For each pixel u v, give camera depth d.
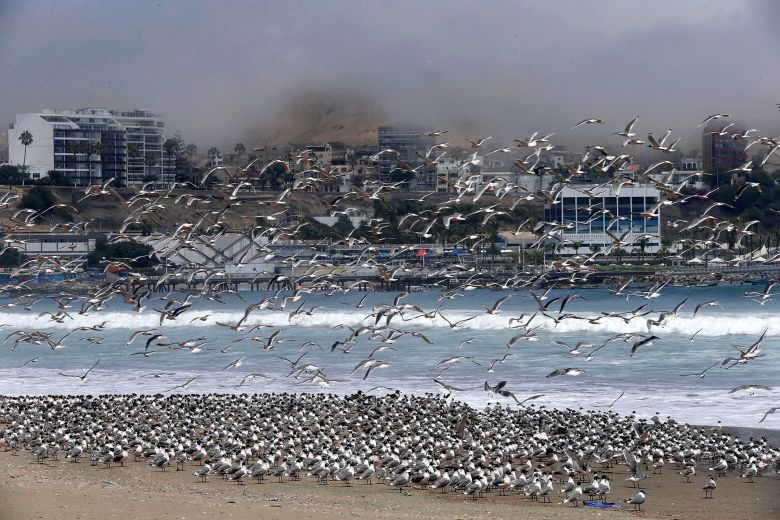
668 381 82.94
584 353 102.19
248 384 88.44
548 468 53.69
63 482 50.84
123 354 113.00
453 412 68.50
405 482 49.72
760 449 55.06
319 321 146.88
